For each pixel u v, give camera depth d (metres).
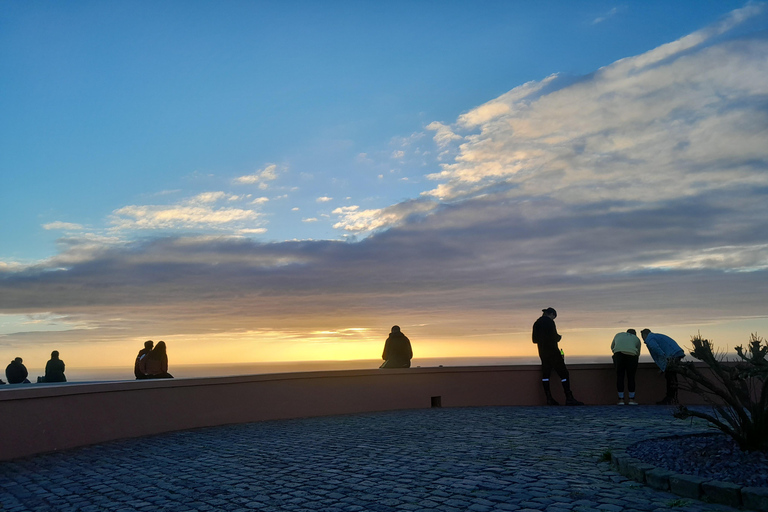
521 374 13.44
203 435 9.13
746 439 5.20
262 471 6.20
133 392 9.11
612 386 13.27
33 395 7.61
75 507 5.00
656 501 4.53
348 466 6.32
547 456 6.51
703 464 5.12
